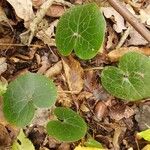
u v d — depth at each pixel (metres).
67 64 0.36
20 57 0.35
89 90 0.36
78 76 0.36
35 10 0.37
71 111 0.32
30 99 0.30
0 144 0.32
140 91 0.34
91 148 0.33
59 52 0.35
